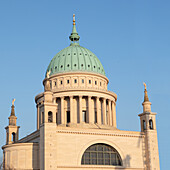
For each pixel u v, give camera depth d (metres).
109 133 120.62
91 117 142.38
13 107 147.62
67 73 148.88
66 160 111.56
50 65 159.12
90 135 117.75
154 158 123.69
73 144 114.19
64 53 158.88
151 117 129.00
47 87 116.81
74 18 174.62
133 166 121.31
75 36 170.12
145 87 135.75
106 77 157.38
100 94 146.75
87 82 149.00
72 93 144.12
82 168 113.12
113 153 121.50
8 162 117.25
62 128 113.75
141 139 126.00
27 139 126.38
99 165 116.25
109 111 148.75
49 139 109.44
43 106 113.06
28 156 113.81
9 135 141.38
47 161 107.12
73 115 142.50
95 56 162.75
